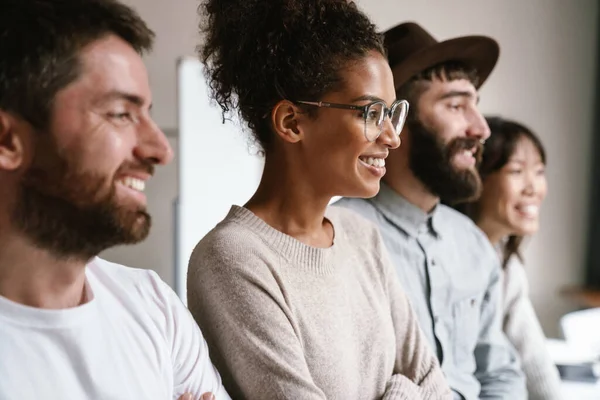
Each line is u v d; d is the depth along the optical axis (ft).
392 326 3.70
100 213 2.24
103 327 2.54
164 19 7.82
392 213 4.74
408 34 4.84
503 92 10.05
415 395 3.55
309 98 3.11
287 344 3.05
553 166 10.46
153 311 2.81
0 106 2.13
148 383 2.61
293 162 3.25
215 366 3.21
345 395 3.29
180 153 6.92
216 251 3.18
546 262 10.48
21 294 2.34
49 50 2.12
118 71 2.27
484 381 5.14
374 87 3.12
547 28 10.05
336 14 3.13
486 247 5.21
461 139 4.66
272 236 3.23
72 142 2.19
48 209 2.21
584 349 7.62
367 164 3.19
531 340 6.30
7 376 2.24
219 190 7.18
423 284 4.72
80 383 2.40
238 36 3.21
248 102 3.25
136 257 7.95
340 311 3.35
